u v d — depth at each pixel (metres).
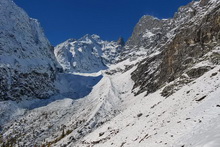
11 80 163.38
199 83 52.38
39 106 153.62
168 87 72.19
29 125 129.00
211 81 48.84
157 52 149.38
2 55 178.00
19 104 153.12
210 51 71.06
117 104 116.88
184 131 29.83
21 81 168.12
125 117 77.06
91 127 98.31
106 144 58.34
